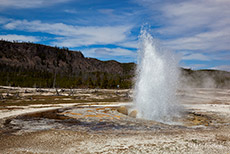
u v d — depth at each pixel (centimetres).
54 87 12481
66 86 12938
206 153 1176
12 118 2359
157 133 1688
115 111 3073
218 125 2108
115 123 2141
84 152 1189
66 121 2239
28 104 3909
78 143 1377
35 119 2336
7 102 4191
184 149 1244
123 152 1187
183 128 1920
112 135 1609
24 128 1842
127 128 1892
